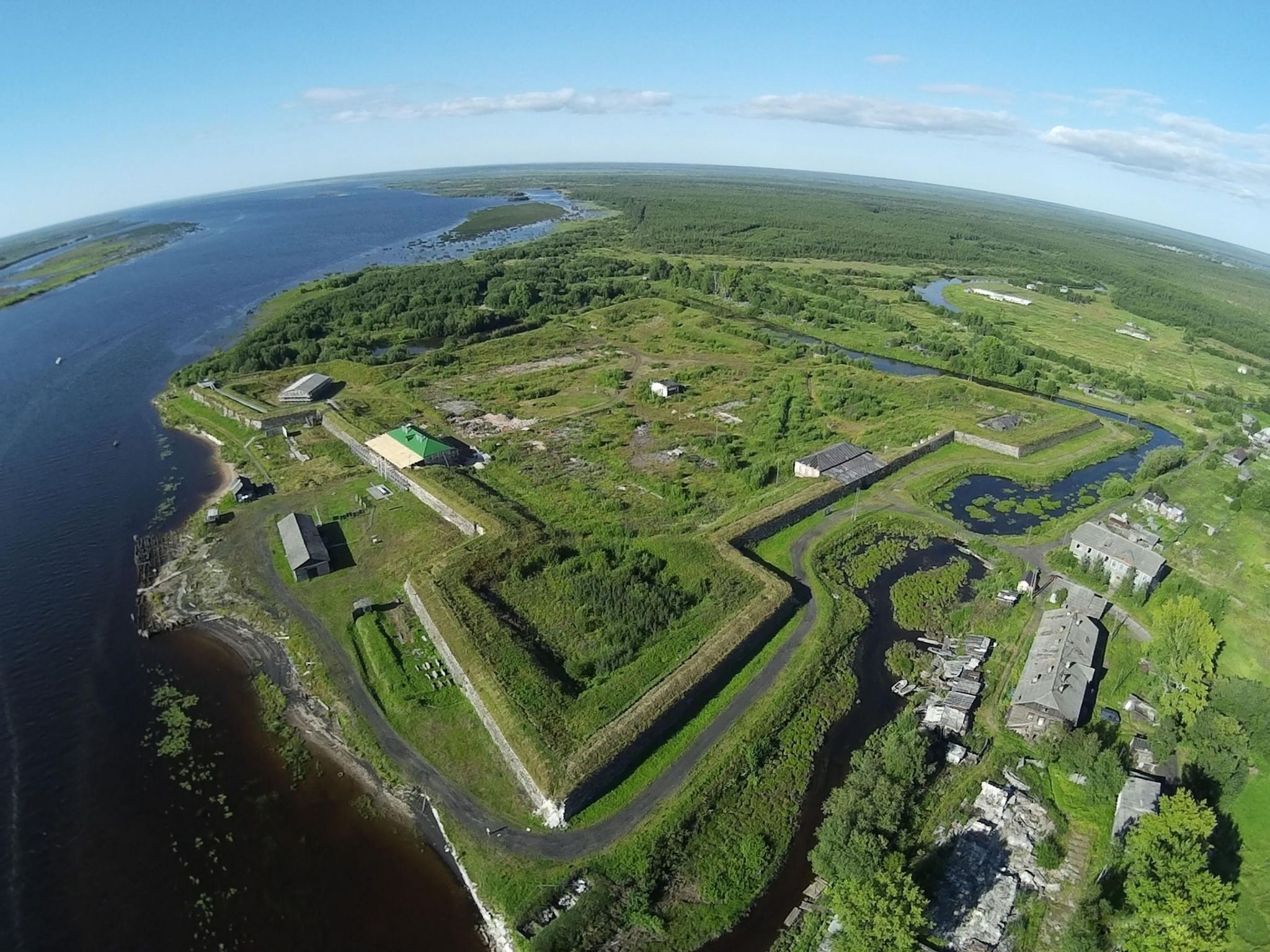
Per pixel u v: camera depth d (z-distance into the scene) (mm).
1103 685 68188
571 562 84688
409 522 94188
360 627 75188
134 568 86375
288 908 48812
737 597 78500
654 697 62938
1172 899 42000
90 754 60844
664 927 47562
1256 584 85125
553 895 48938
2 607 78812
